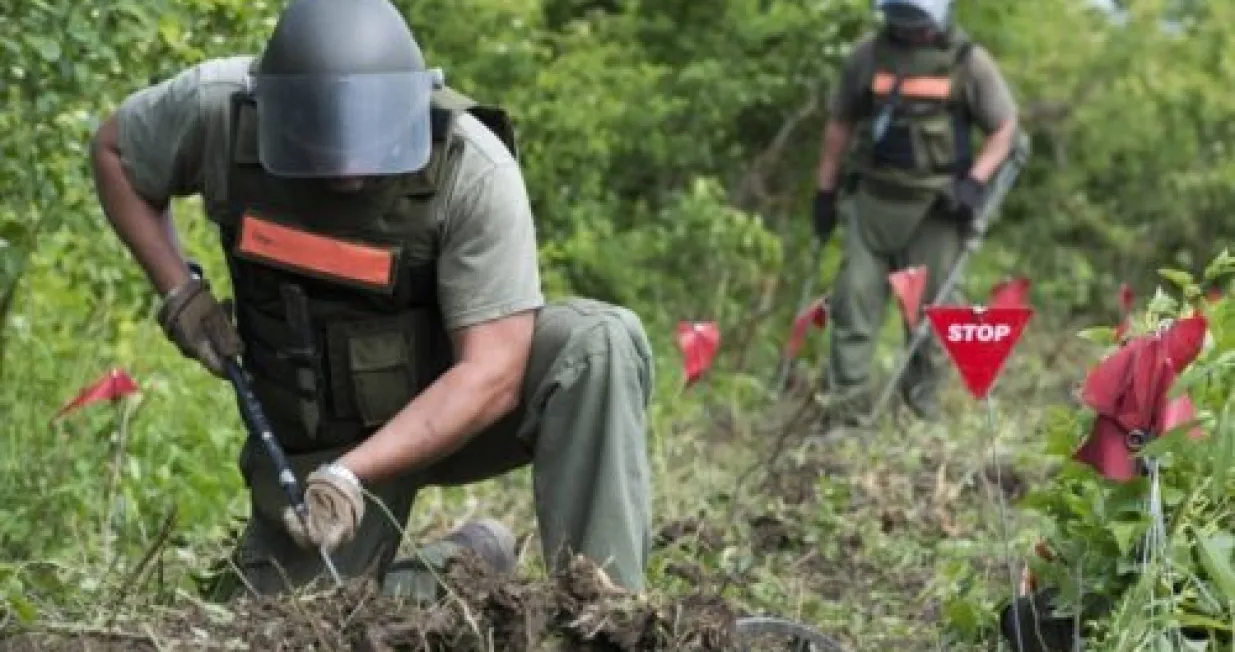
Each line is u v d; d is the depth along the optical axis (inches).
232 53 510.3
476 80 761.0
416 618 314.5
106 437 486.9
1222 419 320.5
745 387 768.9
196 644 313.1
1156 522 341.1
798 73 871.7
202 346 374.0
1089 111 1034.7
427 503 543.8
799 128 904.9
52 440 499.5
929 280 725.3
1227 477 341.4
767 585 464.1
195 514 477.4
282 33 346.6
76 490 457.4
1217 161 1062.4
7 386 512.7
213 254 629.6
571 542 362.3
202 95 363.9
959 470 605.0
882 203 720.3
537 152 784.3
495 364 353.4
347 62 342.0
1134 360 338.0
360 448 348.5
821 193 748.0
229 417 556.4
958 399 777.6
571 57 794.8
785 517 542.9
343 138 341.4
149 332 566.6
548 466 363.9
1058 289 1004.6
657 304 826.8
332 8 346.6
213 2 498.0
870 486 580.1
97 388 409.4
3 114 464.8
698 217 818.2
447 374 353.7
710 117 852.0
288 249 358.3
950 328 365.7
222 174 361.7
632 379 363.3
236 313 377.7
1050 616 366.9
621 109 794.8
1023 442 658.8
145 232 375.6
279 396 374.3
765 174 902.4
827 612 458.3
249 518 434.9
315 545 342.6
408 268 358.0
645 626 316.2
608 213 837.2
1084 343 923.4
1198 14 1082.1
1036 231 1035.9
